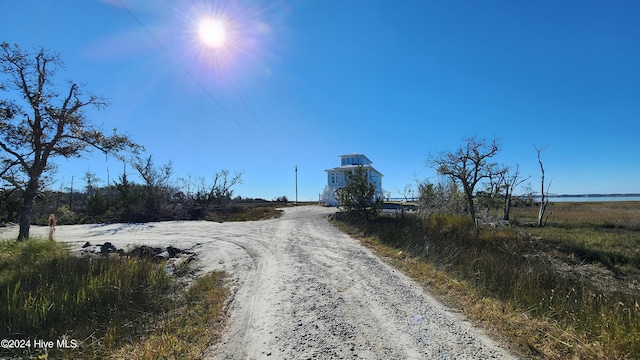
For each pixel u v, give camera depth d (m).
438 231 14.38
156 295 6.50
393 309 5.39
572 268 11.32
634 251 12.68
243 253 11.20
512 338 4.20
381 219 18.03
